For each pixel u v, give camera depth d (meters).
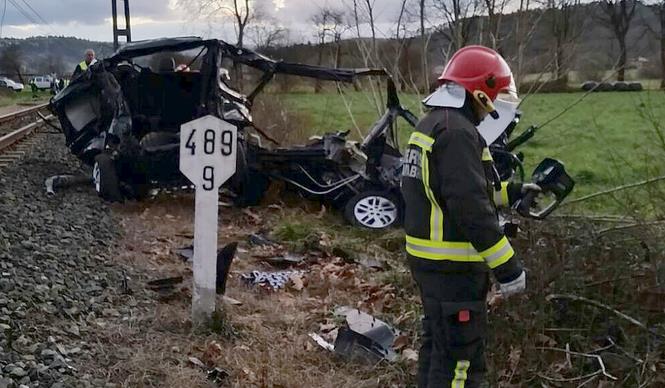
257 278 7.18
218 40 10.89
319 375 5.11
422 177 3.82
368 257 8.16
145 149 10.94
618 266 5.29
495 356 5.00
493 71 3.89
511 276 3.67
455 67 3.92
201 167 5.62
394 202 9.92
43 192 11.48
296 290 6.96
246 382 4.89
